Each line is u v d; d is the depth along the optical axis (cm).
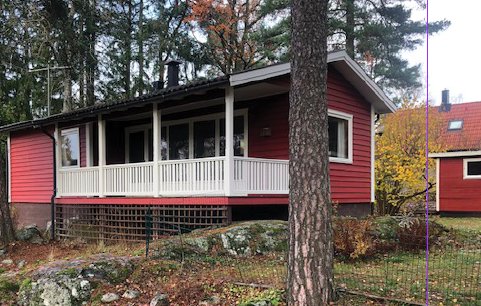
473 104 2422
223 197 831
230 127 828
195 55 2289
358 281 514
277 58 2130
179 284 532
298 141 408
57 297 530
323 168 405
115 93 2148
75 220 1167
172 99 909
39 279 564
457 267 620
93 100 2097
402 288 478
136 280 564
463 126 2277
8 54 1767
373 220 870
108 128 1347
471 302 421
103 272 566
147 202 969
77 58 2005
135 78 2203
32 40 1783
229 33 2223
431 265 635
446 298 436
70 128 1374
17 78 1831
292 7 428
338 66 1073
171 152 1239
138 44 2219
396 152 1415
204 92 889
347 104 1130
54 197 1239
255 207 978
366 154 1207
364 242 675
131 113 1074
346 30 1917
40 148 1392
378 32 1853
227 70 2331
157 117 976
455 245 841
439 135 1934
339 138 1110
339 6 1975
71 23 1956
